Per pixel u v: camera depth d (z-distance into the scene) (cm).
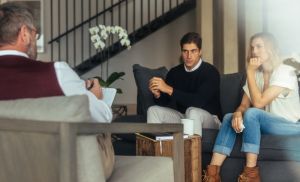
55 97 160
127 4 864
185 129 300
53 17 860
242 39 677
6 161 162
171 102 389
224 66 655
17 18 182
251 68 336
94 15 864
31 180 158
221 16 688
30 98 166
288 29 658
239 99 398
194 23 852
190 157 295
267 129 319
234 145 321
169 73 404
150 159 222
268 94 324
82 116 156
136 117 397
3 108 162
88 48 863
